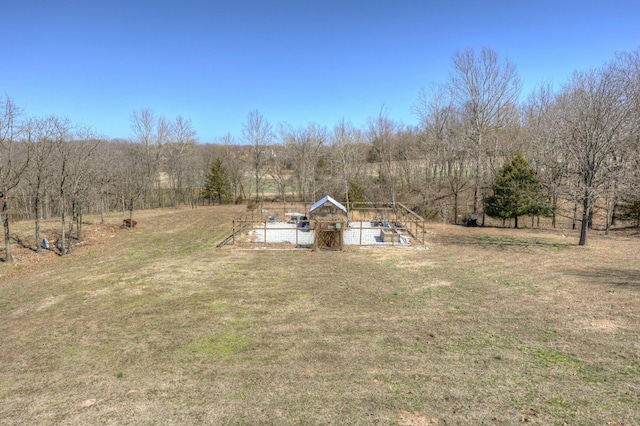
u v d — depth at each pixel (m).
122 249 19.55
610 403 5.51
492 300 10.75
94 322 9.65
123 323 9.52
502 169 27.42
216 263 16.08
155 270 14.97
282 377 6.61
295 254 17.80
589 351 7.34
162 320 9.67
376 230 23.80
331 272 14.38
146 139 48.38
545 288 11.70
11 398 6.11
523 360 7.05
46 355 7.82
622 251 16.83
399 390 6.07
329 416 5.36
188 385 6.39
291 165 52.28
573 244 18.77
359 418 5.29
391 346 7.86
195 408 5.65
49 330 9.20
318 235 19.05
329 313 9.98
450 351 7.54
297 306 10.58
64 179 18.27
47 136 17.84
